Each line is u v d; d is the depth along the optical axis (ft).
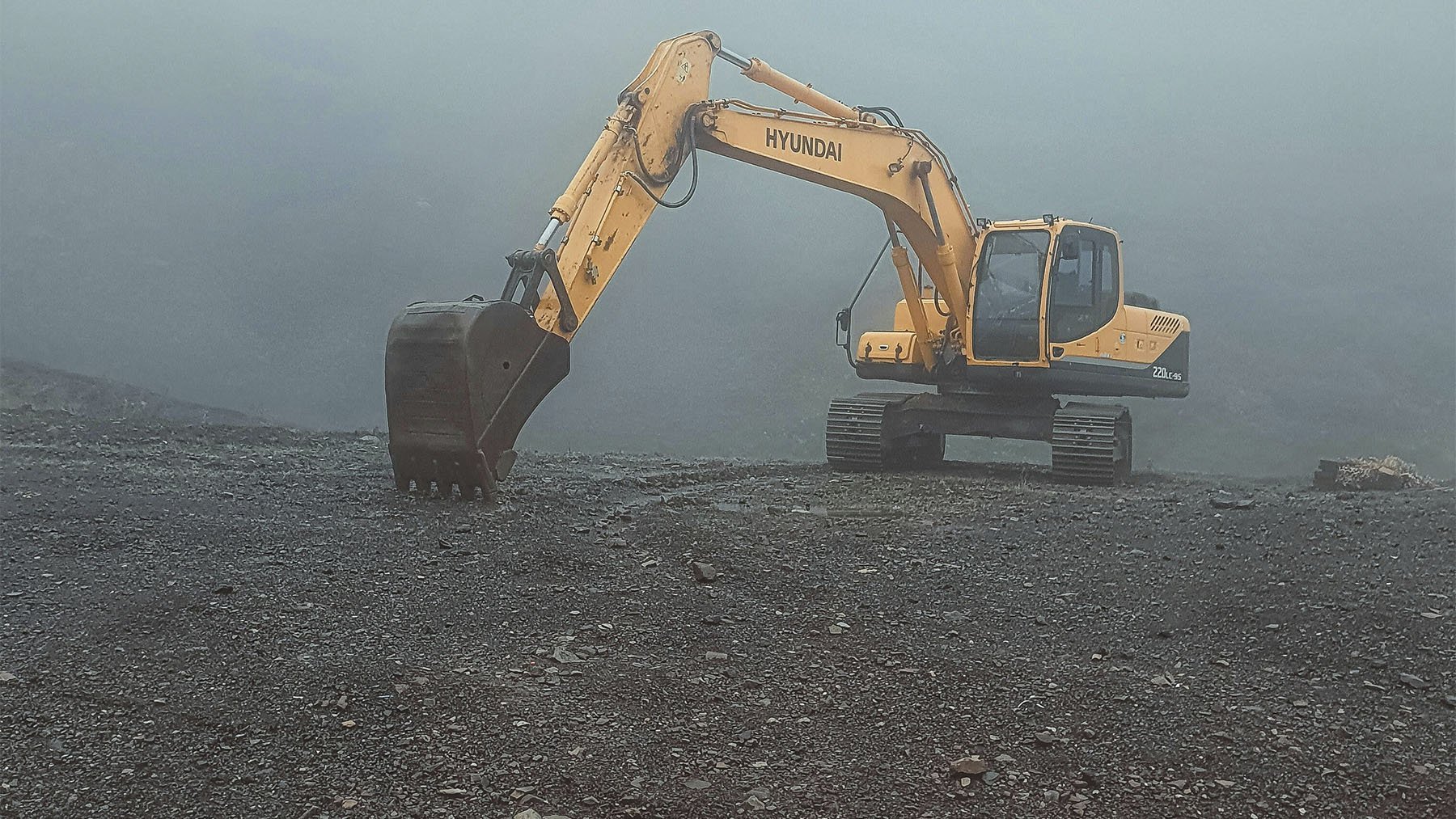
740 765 13.14
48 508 24.36
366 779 12.32
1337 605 19.84
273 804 11.73
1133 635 18.72
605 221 29.84
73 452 34.24
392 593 19.22
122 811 11.49
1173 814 12.20
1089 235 40.50
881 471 42.93
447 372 26.17
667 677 15.92
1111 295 41.11
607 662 16.40
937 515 29.50
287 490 28.40
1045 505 31.32
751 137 34.04
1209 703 15.43
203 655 15.76
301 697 14.42
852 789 12.60
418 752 13.02
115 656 15.60
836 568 22.61
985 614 19.70
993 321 40.91
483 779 12.44
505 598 19.29
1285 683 16.38
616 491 31.63
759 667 16.53
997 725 14.51
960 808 12.23
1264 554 23.89
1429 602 19.92
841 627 18.58
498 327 26.58
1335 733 14.40
